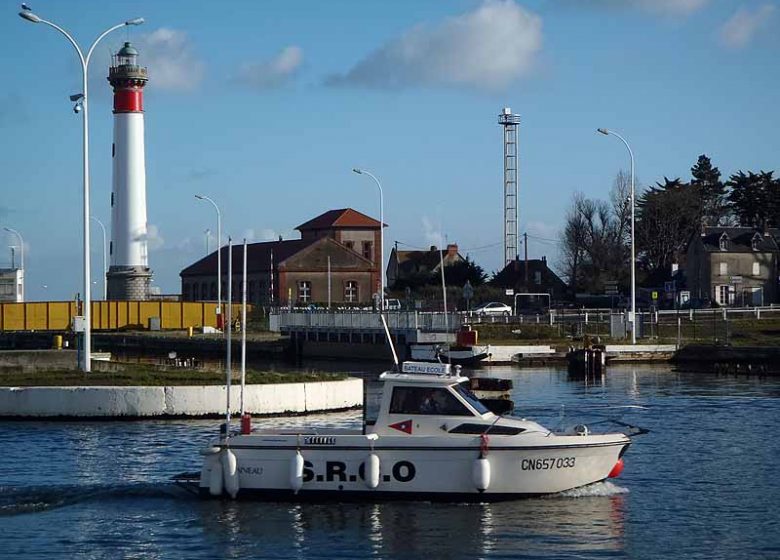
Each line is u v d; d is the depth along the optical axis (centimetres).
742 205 15062
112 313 10600
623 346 7650
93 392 4141
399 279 13962
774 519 2558
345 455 2627
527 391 5625
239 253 14850
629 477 3005
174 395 4162
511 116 13862
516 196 14000
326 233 14675
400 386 2686
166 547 2356
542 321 8888
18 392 4159
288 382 4400
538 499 2670
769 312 9062
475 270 13525
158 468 3159
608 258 14188
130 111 11212
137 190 11256
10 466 3192
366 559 2259
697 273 12050
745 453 3416
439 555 2280
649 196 14450
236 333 9862
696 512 2617
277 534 2431
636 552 2298
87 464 3219
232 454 2662
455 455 2609
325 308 11088
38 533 2462
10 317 10344
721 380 6291
